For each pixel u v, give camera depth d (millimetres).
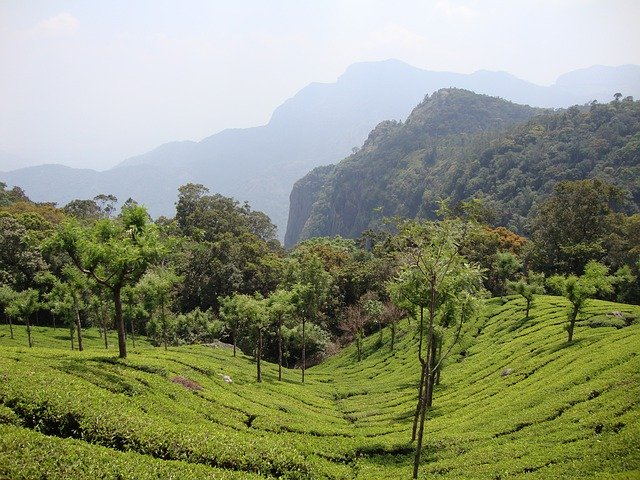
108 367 33000
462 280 27172
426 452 27938
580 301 43469
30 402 20812
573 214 95250
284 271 93062
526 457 22203
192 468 18922
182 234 126688
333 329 103812
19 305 62688
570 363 37469
